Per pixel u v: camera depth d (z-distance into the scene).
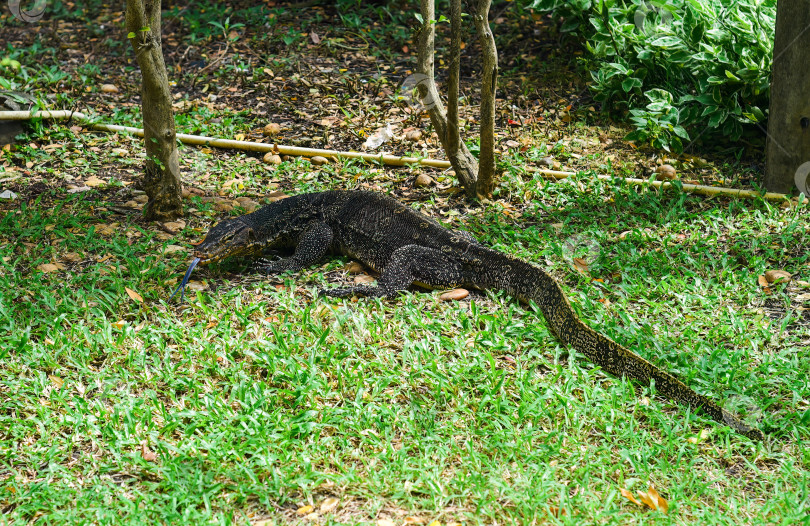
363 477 4.43
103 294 6.05
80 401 4.95
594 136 9.39
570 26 10.80
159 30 6.96
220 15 12.55
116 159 8.80
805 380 5.22
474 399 5.05
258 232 6.80
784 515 4.18
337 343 5.61
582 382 5.27
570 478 4.48
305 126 9.66
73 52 11.73
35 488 4.32
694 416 4.93
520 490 4.35
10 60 10.30
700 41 9.18
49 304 5.93
